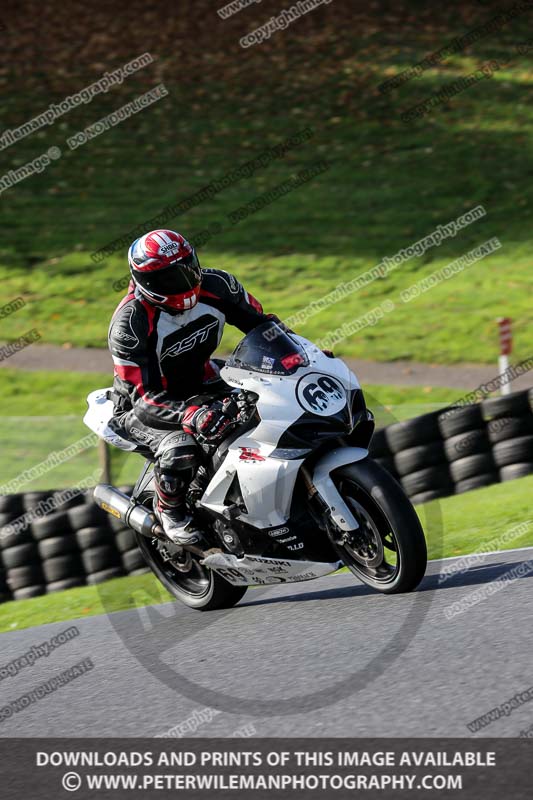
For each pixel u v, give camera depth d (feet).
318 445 57.67
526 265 218.79
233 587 67.62
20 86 320.29
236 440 60.39
